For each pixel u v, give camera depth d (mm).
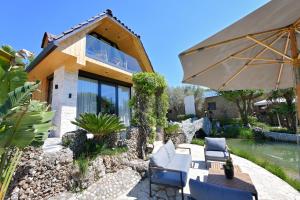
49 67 7703
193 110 26578
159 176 4027
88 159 4355
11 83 2664
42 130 2891
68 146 4641
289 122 15555
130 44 11438
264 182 4789
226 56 2740
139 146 6496
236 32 2145
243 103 20375
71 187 3738
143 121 6789
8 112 2258
